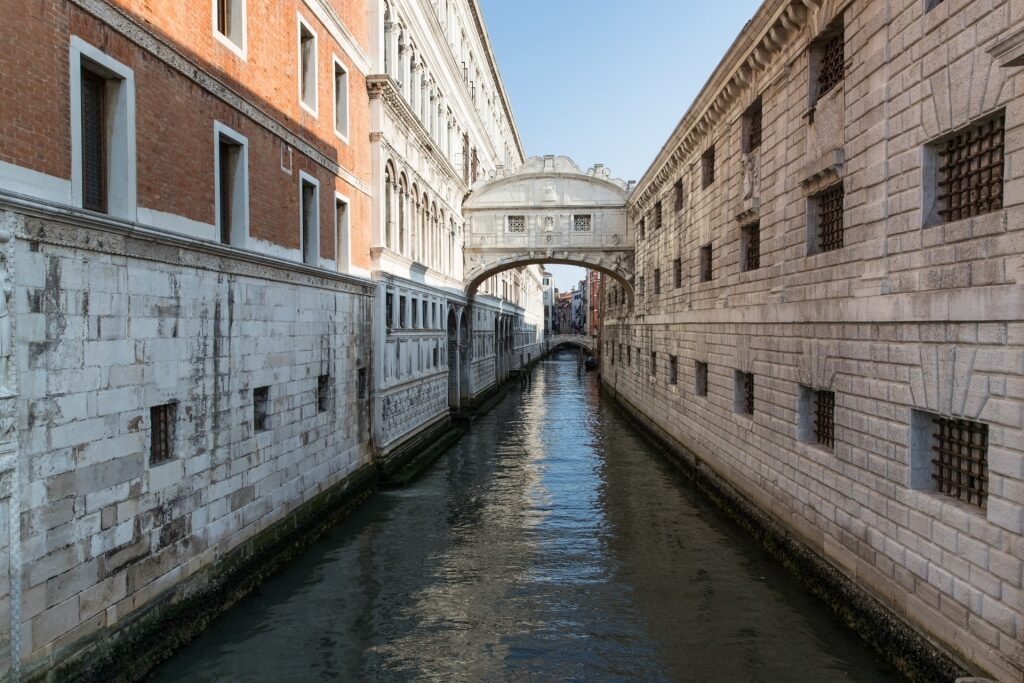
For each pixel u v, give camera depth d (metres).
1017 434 6.29
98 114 7.88
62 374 6.73
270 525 11.34
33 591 6.35
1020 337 6.27
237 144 10.72
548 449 23.17
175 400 8.62
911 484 7.98
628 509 15.45
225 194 10.72
